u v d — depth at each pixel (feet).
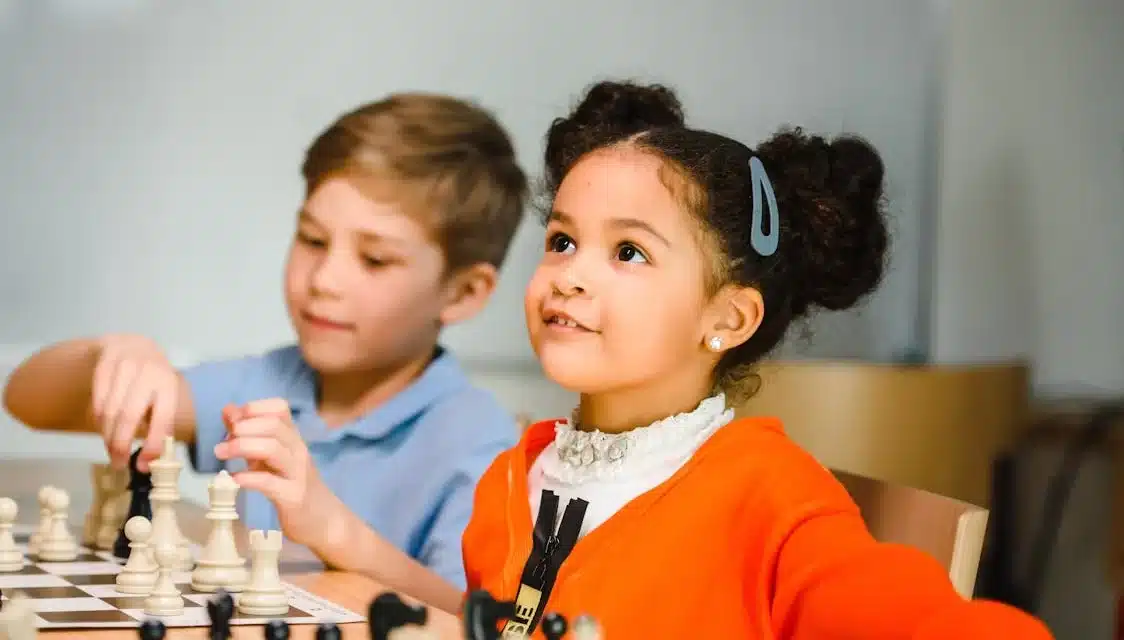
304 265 9.29
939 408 10.78
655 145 4.50
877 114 11.97
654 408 4.46
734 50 11.41
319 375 8.99
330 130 9.53
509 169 9.89
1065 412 12.26
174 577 5.26
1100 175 12.76
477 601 3.05
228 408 5.79
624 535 4.21
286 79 9.86
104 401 6.75
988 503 11.34
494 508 4.85
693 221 4.38
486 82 10.40
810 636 3.52
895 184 12.05
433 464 8.54
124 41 9.58
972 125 12.28
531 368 9.86
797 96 11.66
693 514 4.15
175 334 9.55
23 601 3.71
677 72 11.19
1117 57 12.68
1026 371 11.90
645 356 4.33
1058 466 11.87
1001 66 12.39
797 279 4.66
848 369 10.36
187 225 9.62
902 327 12.01
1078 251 12.72
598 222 4.38
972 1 12.24
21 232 9.36
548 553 4.37
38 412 8.84
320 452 8.68
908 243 12.09
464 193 9.46
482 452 8.56
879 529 4.91
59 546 5.72
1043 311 12.64
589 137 4.76
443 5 10.27
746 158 4.55
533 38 10.58
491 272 9.60
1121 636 11.58
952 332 12.17
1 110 9.32
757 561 3.95
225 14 9.76
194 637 4.09
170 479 5.65
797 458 4.21
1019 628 3.11
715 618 4.01
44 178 9.42
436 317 9.24
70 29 9.48
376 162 9.29
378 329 9.01
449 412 8.77
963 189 12.26
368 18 10.07
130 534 4.91
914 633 3.20
